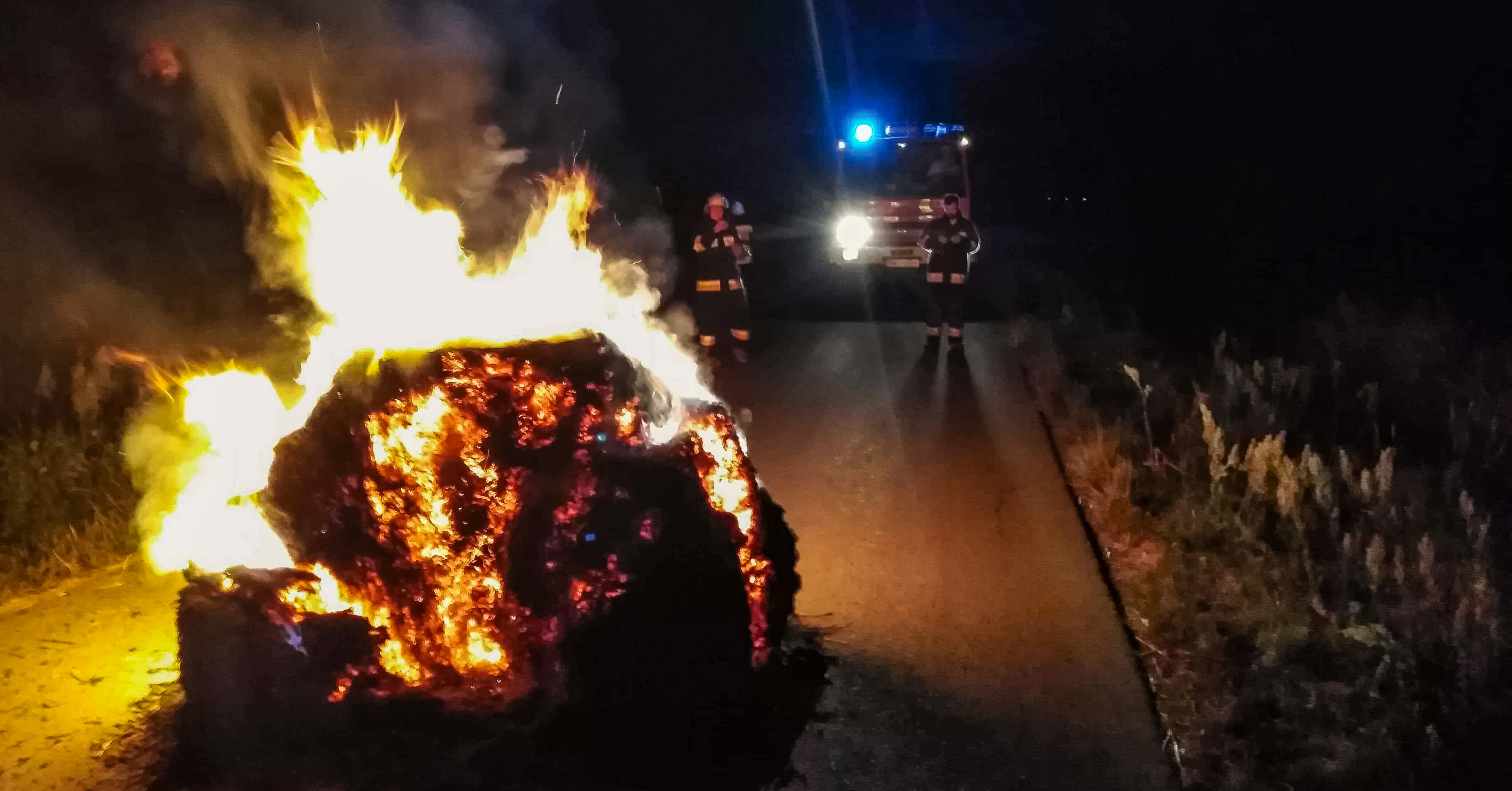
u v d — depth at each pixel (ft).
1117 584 19.88
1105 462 26.27
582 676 13.19
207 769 12.96
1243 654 16.92
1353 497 21.93
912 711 15.20
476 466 13.78
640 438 14.75
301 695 12.90
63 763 13.43
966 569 20.70
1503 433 25.80
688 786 13.16
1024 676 16.33
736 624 13.85
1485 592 16.72
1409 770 13.48
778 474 27.14
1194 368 36.63
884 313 54.75
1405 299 44.93
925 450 29.22
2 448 23.79
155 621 17.76
